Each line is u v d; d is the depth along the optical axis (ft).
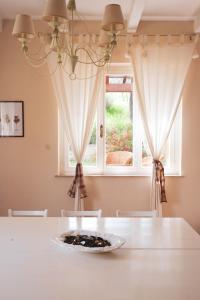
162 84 11.55
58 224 7.43
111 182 12.01
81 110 11.61
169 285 4.36
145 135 11.75
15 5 10.57
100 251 5.27
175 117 11.84
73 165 12.25
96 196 12.02
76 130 11.68
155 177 11.64
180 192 12.05
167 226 7.36
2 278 4.52
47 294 4.07
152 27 11.73
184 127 11.90
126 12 10.82
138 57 11.43
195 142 11.94
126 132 12.28
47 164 11.98
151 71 11.51
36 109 11.84
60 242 5.60
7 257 5.31
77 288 4.24
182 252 5.64
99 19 11.65
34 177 12.02
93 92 11.48
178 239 6.38
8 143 11.94
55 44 6.42
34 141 11.93
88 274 4.68
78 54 11.31
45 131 11.90
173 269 4.90
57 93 11.50
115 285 4.34
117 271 4.80
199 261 5.23
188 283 4.43
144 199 12.01
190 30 11.72
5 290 4.17
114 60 11.73
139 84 11.48
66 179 12.01
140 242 6.17
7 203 12.07
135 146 12.23
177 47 11.45
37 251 5.60
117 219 8.00
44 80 11.76
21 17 6.16
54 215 12.04
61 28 7.79
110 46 6.57
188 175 12.01
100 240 5.79
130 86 12.17
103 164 12.21
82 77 11.45
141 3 9.12
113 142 12.28
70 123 11.57
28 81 11.77
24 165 11.99
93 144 12.23
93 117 11.65
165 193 11.92
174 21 11.72
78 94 11.55
